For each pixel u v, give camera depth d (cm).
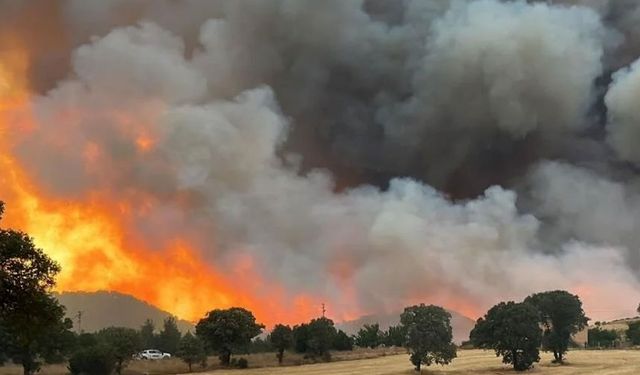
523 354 7825
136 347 8088
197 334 9406
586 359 9212
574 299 8625
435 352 7644
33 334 2319
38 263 2188
